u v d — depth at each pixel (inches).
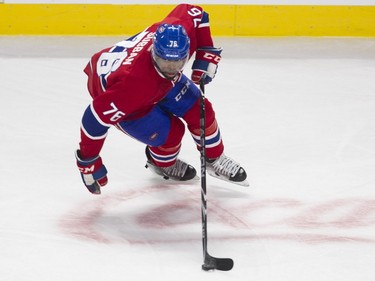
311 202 402.0
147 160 439.8
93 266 324.8
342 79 684.1
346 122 552.7
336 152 485.4
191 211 390.6
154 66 318.3
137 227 369.4
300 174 443.8
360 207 395.5
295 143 503.2
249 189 420.2
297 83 666.2
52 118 554.6
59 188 417.1
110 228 367.2
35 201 397.7
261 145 498.3
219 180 435.5
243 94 626.5
